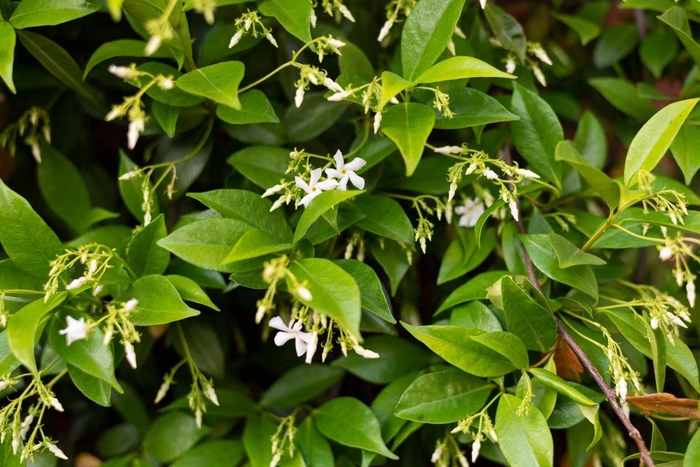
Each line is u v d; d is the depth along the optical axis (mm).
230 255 893
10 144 1034
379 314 923
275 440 970
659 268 1096
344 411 979
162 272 957
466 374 951
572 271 949
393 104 956
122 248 978
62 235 1078
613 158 1179
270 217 937
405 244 990
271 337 1069
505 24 1014
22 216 931
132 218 1097
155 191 1020
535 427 908
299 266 893
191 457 993
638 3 1020
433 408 938
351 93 925
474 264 988
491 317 952
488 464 1067
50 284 924
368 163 971
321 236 952
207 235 914
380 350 1000
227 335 1048
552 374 922
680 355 941
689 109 911
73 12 948
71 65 1008
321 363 1040
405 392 939
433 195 1027
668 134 915
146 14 929
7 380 918
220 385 1047
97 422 1078
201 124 1016
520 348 925
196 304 1026
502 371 932
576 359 947
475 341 929
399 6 988
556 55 1117
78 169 1086
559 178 988
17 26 949
